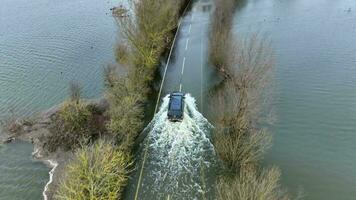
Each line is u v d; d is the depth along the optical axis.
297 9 113.50
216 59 72.12
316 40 88.31
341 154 52.81
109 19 114.69
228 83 61.75
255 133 49.75
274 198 38.72
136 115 58.47
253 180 38.09
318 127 58.03
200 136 56.81
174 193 47.28
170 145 55.41
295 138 55.84
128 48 76.62
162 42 83.25
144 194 47.34
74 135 55.41
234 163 48.56
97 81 74.81
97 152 43.72
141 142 56.31
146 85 69.50
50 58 86.88
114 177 43.66
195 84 72.25
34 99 69.50
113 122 53.25
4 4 138.50
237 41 65.69
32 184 48.62
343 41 87.06
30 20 117.06
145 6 70.94
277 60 78.44
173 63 82.50
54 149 54.31
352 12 107.69
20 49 92.62
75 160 45.19
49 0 142.38
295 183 48.06
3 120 62.19
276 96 65.69
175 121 59.03
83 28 107.12
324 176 49.16
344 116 60.31
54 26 110.06
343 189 47.22
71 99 61.62
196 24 106.38
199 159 52.38
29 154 54.47
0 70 81.56
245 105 49.97
